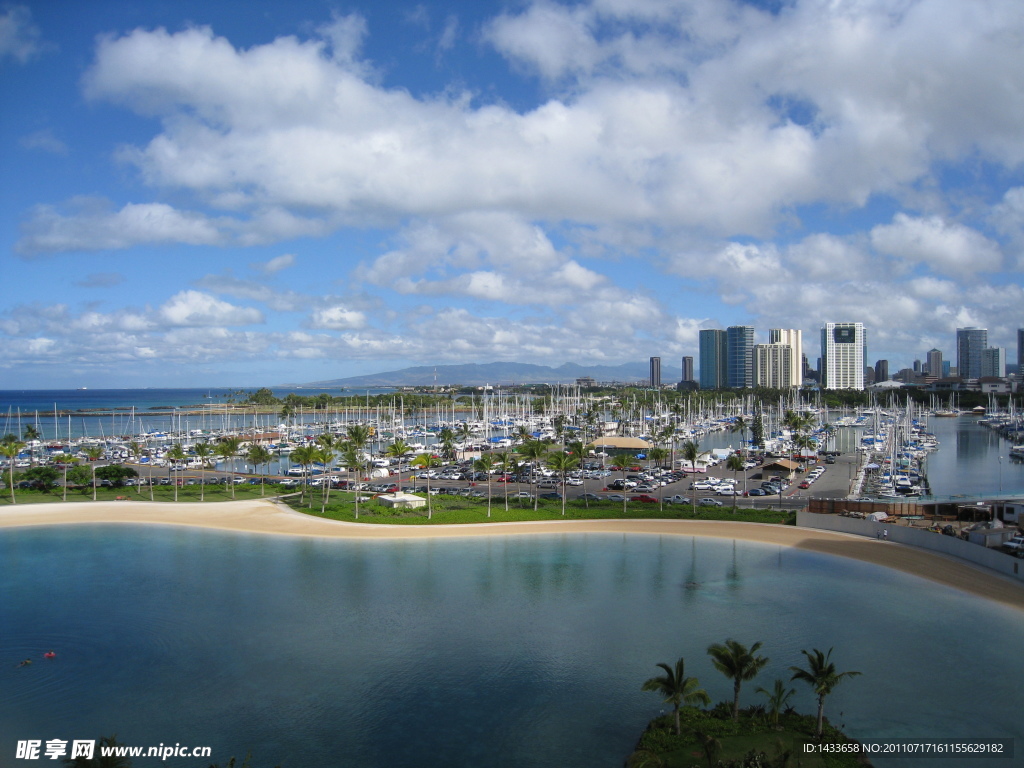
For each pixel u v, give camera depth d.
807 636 75.88
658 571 101.88
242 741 55.88
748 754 50.97
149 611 85.19
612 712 59.97
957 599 87.12
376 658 70.94
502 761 52.84
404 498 149.00
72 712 60.47
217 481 191.50
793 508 148.50
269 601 88.88
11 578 100.00
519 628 78.88
